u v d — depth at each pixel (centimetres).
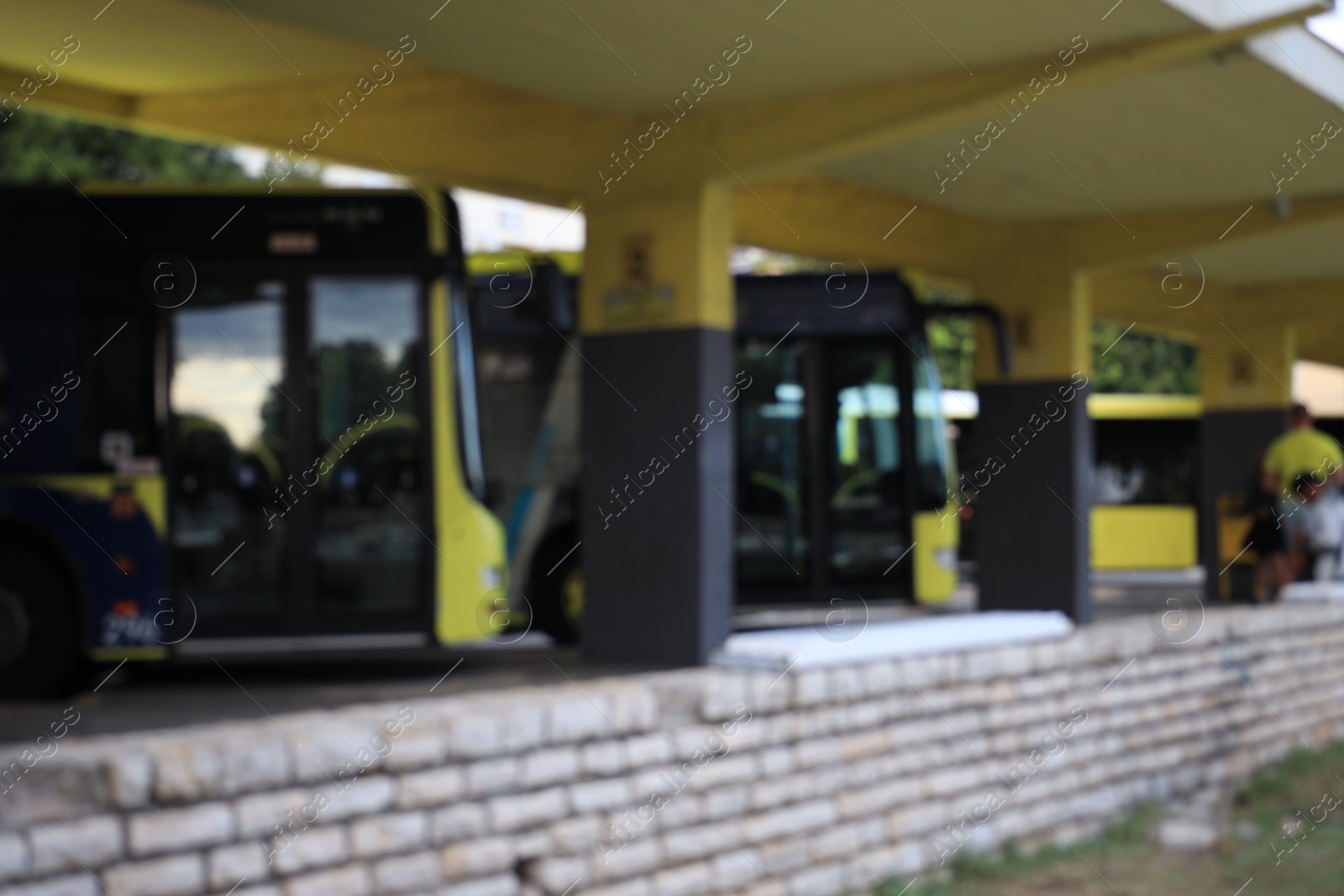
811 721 993
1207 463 2039
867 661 1047
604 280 1128
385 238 1130
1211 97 1109
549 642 1463
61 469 1070
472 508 1126
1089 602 1462
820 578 1599
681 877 894
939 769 1105
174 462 1088
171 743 672
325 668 1190
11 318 1080
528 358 1472
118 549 1067
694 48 955
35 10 995
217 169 2491
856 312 1623
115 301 1093
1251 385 2011
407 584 1109
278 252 1117
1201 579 2669
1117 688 1327
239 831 681
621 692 865
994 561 1487
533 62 989
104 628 1062
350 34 942
